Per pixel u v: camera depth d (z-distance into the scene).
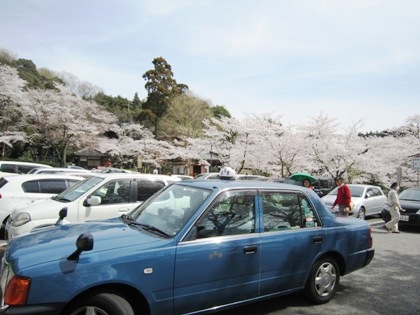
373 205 11.80
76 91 49.44
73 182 7.30
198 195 3.27
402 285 4.61
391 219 9.33
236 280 3.04
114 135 37.47
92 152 35.31
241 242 3.10
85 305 2.35
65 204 5.16
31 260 2.33
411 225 9.59
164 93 41.66
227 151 24.41
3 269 2.54
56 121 26.41
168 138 38.69
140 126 35.25
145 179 6.06
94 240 2.70
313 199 3.93
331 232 3.86
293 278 3.49
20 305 2.15
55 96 27.80
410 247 7.17
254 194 3.44
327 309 3.69
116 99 52.31
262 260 3.22
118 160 35.38
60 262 2.32
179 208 3.24
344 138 19.94
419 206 9.62
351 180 21.20
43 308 2.15
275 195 3.61
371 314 3.60
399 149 21.31
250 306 3.70
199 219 2.96
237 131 24.19
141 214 3.49
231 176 4.18
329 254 3.90
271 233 3.38
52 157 34.03
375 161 19.39
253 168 22.98
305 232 3.64
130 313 2.46
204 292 2.83
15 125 28.02
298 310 3.62
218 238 3.00
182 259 2.73
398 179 14.44
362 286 4.54
